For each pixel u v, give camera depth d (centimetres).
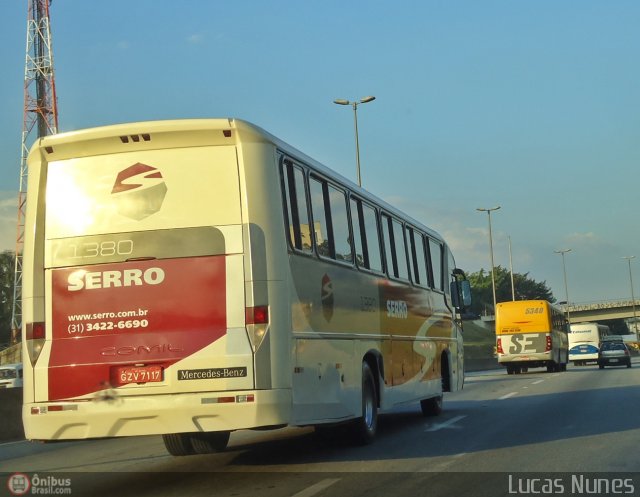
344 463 1023
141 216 888
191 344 858
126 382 859
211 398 848
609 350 5062
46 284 893
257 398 850
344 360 1084
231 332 861
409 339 1448
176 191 888
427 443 1205
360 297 1182
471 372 4934
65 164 909
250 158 888
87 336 876
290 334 893
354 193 1209
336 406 1034
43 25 6391
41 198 909
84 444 1468
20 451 1391
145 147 897
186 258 875
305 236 980
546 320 4222
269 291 873
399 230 1449
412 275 1509
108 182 898
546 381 3119
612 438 1201
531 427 1387
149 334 865
